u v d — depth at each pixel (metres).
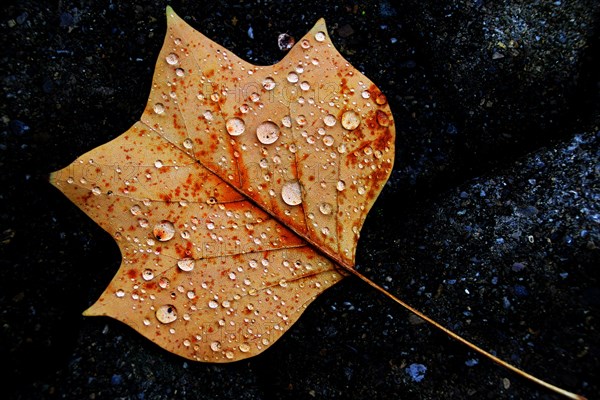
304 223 0.45
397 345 0.45
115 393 0.45
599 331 0.45
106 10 0.46
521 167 0.46
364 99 0.45
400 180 0.46
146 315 0.44
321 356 0.46
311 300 0.45
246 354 0.45
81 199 0.44
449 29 0.47
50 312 0.45
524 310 0.45
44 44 0.46
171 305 0.44
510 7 0.46
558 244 0.45
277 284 0.45
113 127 0.46
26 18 0.46
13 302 0.45
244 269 0.44
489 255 0.46
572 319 0.45
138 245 0.44
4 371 0.45
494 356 0.45
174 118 0.44
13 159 0.45
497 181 0.46
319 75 0.45
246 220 0.45
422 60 0.47
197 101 0.44
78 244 0.46
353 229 0.45
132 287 0.44
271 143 0.45
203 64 0.44
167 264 0.44
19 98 0.45
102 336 0.45
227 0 0.47
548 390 0.44
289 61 0.45
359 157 0.45
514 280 0.45
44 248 0.45
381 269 0.46
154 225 0.44
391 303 0.46
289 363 0.46
